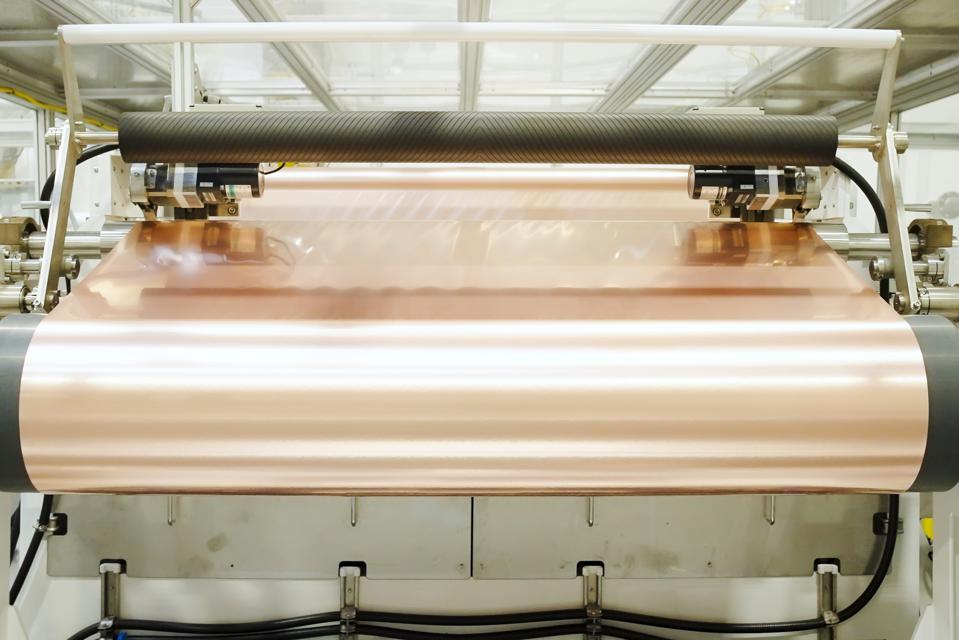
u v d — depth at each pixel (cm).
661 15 181
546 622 116
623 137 63
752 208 75
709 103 241
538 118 63
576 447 53
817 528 114
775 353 54
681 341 55
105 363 53
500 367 53
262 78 224
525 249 75
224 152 64
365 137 63
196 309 62
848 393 53
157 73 193
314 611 113
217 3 168
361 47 193
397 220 83
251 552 112
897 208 71
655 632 116
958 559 74
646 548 114
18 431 52
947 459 53
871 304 63
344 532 112
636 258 74
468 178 93
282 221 79
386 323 57
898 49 68
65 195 71
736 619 115
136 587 112
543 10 180
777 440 53
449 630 115
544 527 113
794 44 67
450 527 113
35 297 69
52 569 111
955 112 289
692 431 52
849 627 115
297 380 52
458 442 52
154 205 75
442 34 64
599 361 53
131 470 53
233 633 111
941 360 54
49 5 148
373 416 52
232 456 53
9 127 238
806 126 64
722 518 114
